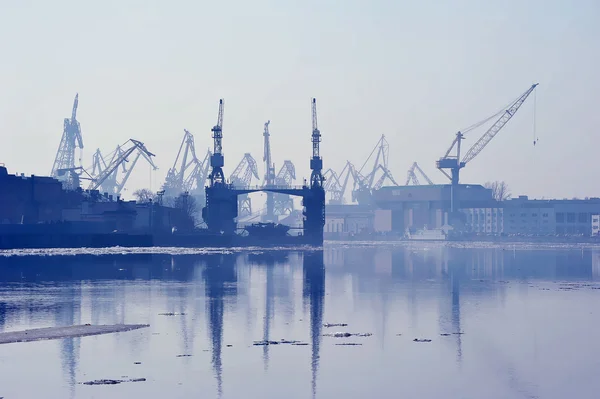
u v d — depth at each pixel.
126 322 141.25
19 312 152.50
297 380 99.69
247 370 104.44
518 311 159.75
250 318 147.62
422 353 115.31
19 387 95.31
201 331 132.38
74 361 108.50
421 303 172.75
